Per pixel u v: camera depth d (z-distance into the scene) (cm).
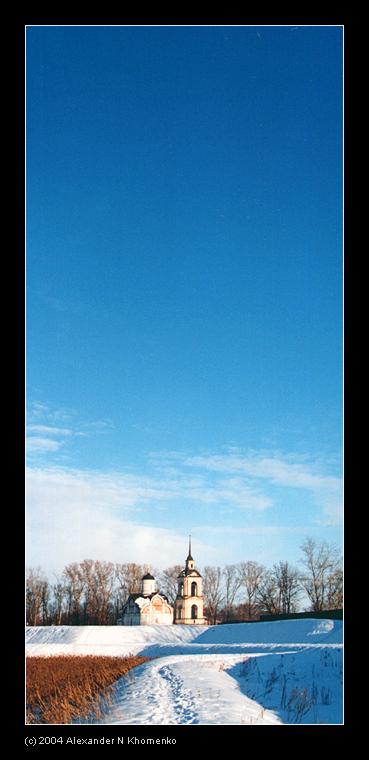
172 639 6750
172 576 9094
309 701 1512
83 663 2942
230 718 1324
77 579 8188
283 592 6962
